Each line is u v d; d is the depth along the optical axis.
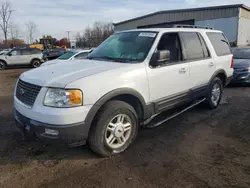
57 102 3.07
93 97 3.22
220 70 5.72
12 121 5.14
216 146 3.93
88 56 4.63
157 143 4.04
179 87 4.54
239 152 3.72
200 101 5.43
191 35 5.04
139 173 3.19
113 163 3.44
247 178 3.06
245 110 5.84
